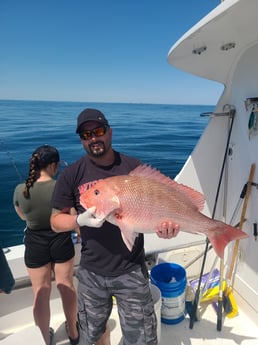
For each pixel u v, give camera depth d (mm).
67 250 2492
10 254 2893
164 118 44125
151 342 2053
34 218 2367
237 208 2951
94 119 1902
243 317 2867
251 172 2717
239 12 1785
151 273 2953
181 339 2646
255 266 2752
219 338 2648
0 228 6441
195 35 2123
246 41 2430
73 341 2678
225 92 3016
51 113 54250
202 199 1733
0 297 2846
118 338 2725
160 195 1673
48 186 2350
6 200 7727
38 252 2428
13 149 15516
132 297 1987
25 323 2953
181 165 12797
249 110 2699
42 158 2391
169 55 2516
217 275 3168
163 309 2781
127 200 1665
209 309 2979
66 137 20688
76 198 2047
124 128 28562
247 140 2760
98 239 1973
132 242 1646
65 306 2588
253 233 2744
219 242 1677
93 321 2076
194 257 3387
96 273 2002
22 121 35406
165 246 3330
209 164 3215
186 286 2941
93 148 1953
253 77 2609
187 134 23766
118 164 2068
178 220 1674
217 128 3137
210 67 2811
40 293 2498
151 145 18125
